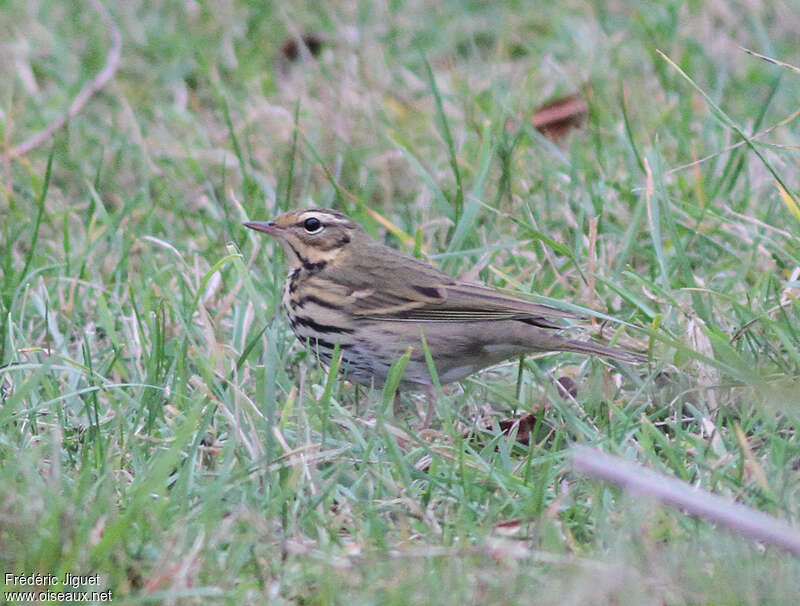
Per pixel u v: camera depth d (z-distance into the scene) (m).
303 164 16.58
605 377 11.25
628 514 8.73
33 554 8.31
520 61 19.05
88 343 11.73
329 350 11.82
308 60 18.52
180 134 17.33
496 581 8.19
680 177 15.00
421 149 16.88
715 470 9.38
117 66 18.52
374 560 8.39
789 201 12.27
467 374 11.65
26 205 15.68
